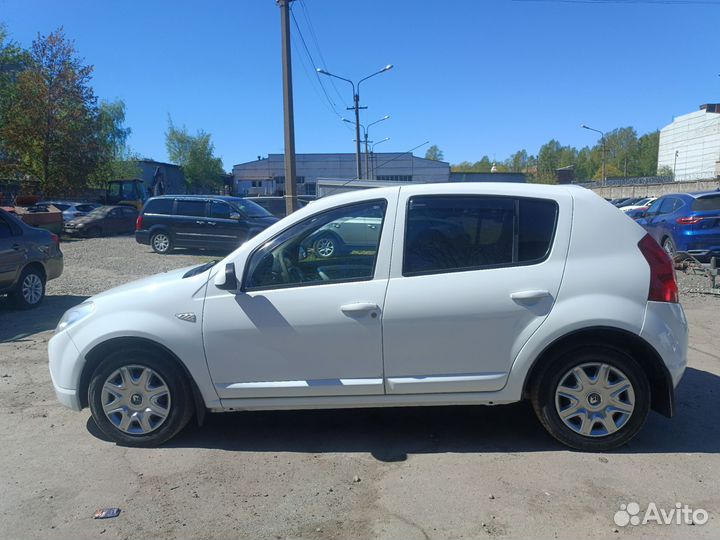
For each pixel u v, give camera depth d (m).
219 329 3.82
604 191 53.47
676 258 11.94
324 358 3.79
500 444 3.95
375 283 3.77
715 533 2.91
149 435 3.95
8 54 32.97
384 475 3.55
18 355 6.31
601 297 3.66
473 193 3.87
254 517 3.11
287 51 15.91
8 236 8.45
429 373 3.77
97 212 25.81
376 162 64.31
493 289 3.70
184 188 48.78
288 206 16.44
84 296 10.15
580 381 3.73
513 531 2.95
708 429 4.15
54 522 3.09
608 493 3.29
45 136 30.19
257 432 4.21
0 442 4.09
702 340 6.66
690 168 76.94
